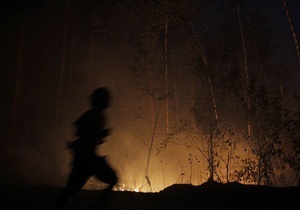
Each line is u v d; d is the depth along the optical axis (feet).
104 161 18.20
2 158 59.93
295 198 27.94
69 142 18.16
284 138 42.73
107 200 18.10
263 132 43.11
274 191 29.63
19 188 28.99
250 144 44.14
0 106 75.87
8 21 65.98
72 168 17.78
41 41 84.23
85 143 17.70
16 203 22.80
